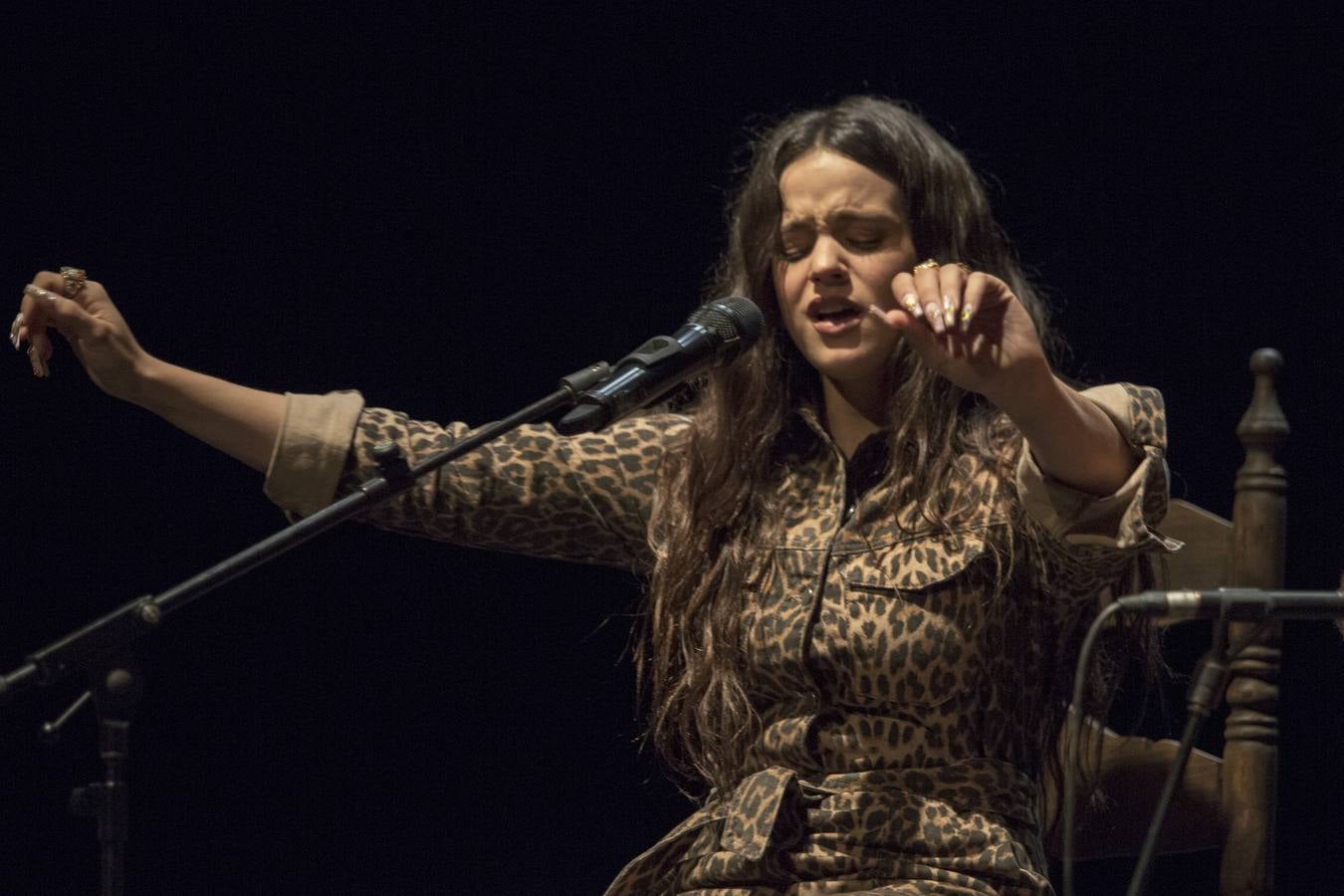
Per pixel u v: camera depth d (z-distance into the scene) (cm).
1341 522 1575
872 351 778
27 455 1841
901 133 792
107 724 626
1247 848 839
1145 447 688
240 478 1895
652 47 1722
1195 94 1584
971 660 734
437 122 1772
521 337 1806
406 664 1934
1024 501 699
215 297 1789
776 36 1680
